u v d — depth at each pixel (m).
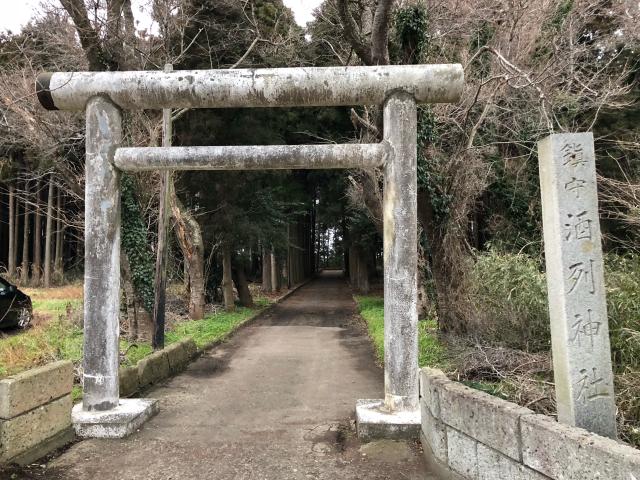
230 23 13.32
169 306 14.52
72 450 4.48
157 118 11.29
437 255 8.49
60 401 4.54
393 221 4.98
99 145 5.14
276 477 3.96
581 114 12.05
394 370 4.93
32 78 9.91
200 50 13.44
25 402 4.04
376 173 10.95
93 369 5.04
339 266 65.19
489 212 11.53
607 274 5.39
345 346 10.46
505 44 9.59
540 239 9.14
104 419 4.81
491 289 7.12
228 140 14.59
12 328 10.87
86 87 5.11
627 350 4.69
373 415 4.83
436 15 9.80
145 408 5.27
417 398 4.91
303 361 8.81
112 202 5.16
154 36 11.19
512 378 5.27
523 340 6.42
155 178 11.20
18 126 9.64
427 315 11.61
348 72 4.96
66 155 10.64
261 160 5.16
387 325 5.00
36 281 22.00
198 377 7.52
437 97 5.03
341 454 4.41
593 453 2.53
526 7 9.08
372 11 9.79
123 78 5.08
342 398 6.30
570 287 3.30
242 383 7.12
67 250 25.91
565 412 3.28
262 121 15.00
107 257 5.09
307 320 15.22
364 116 11.03
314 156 5.11
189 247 13.47
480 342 6.79
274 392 6.60
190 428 5.11
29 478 3.84
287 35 13.58
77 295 18.06
